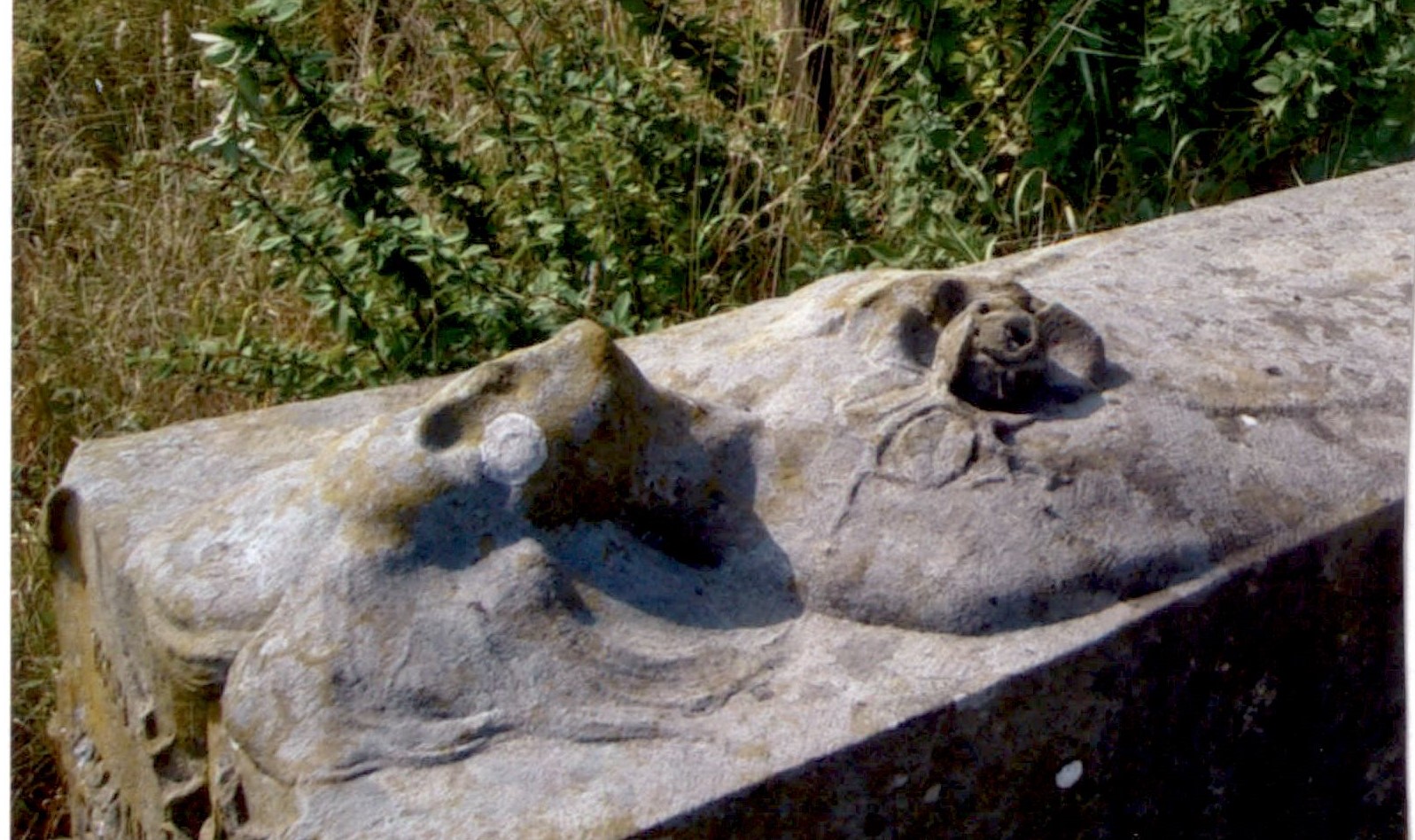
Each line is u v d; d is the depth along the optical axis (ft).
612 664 5.56
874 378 6.30
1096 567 5.90
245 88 9.09
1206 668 6.13
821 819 5.46
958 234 10.73
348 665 5.42
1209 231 8.50
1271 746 6.49
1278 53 11.21
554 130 10.34
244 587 5.76
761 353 6.59
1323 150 12.00
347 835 5.09
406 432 5.82
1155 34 11.32
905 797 5.59
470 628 5.50
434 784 5.24
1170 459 6.24
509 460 5.70
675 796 5.22
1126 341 6.93
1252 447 6.45
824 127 12.60
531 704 5.43
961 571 5.82
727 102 11.64
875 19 11.55
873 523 5.93
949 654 5.73
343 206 9.64
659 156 10.80
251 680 5.48
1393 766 6.96
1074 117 11.59
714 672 5.64
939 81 11.59
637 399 5.95
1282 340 7.18
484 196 10.67
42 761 8.84
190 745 5.94
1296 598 6.28
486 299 9.65
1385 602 6.58
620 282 10.37
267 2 9.18
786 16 12.53
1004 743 5.72
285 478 6.10
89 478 6.86
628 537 5.92
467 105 12.21
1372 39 11.05
